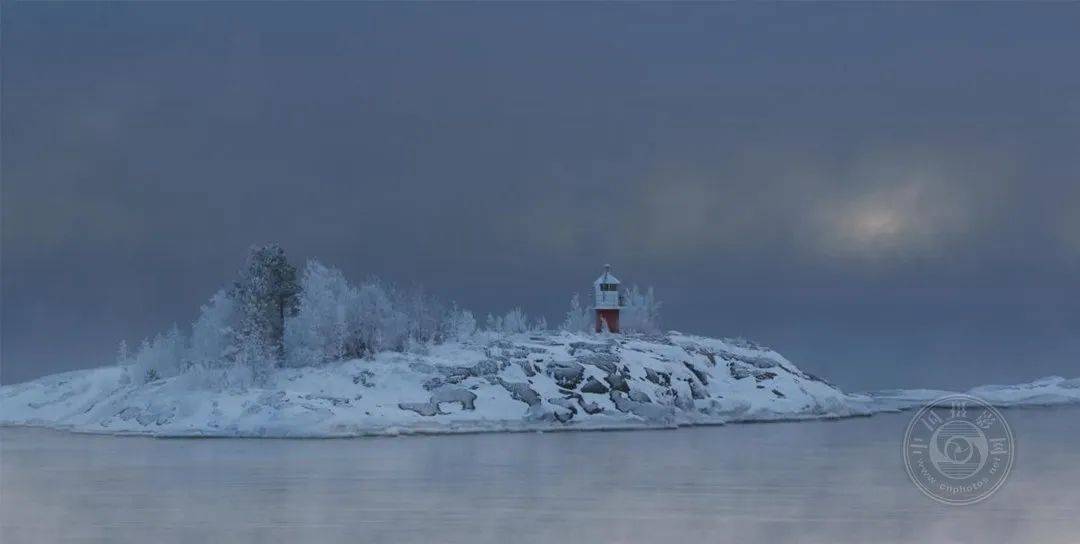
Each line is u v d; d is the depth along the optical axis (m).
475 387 129.88
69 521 63.97
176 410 124.06
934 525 61.66
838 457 94.06
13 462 93.25
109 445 109.75
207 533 60.00
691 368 147.75
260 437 115.81
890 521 62.84
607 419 127.94
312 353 133.88
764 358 157.62
